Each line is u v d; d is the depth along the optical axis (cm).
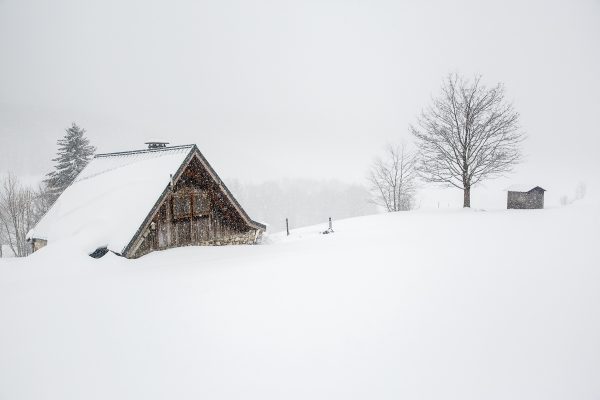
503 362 545
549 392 475
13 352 663
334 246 1627
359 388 505
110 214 1576
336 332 671
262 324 726
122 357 627
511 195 3338
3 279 1146
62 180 3762
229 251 1577
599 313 675
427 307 755
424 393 488
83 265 1277
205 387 529
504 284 859
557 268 962
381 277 988
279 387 517
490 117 3262
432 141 3450
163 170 1645
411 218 2777
